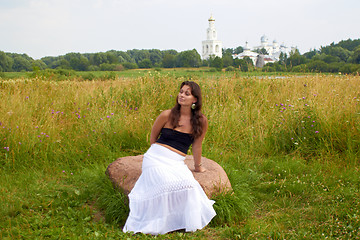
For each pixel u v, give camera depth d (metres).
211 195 3.74
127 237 3.08
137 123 6.65
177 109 3.56
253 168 5.32
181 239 3.13
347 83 8.82
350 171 4.82
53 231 3.10
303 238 3.20
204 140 6.10
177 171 3.39
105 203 3.82
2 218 3.44
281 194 4.36
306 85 8.79
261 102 8.24
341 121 6.03
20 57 119.56
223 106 7.84
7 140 5.36
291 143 6.05
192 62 147.88
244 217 3.73
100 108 7.29
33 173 4.82
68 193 4.22
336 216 3.62
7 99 7.04
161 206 3.28
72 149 5.62
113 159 5.47
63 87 9.65
